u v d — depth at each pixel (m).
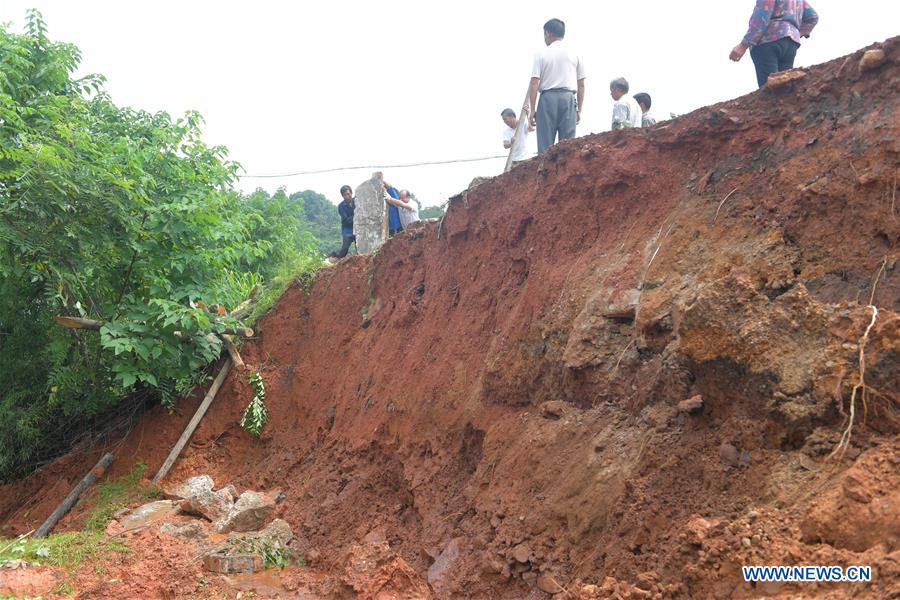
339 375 10.13
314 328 11.13
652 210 6.32
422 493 7.01
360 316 10.55
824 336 4.13
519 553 5.27
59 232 9.52
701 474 4.47
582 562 4.85
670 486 4.56
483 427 6.82
